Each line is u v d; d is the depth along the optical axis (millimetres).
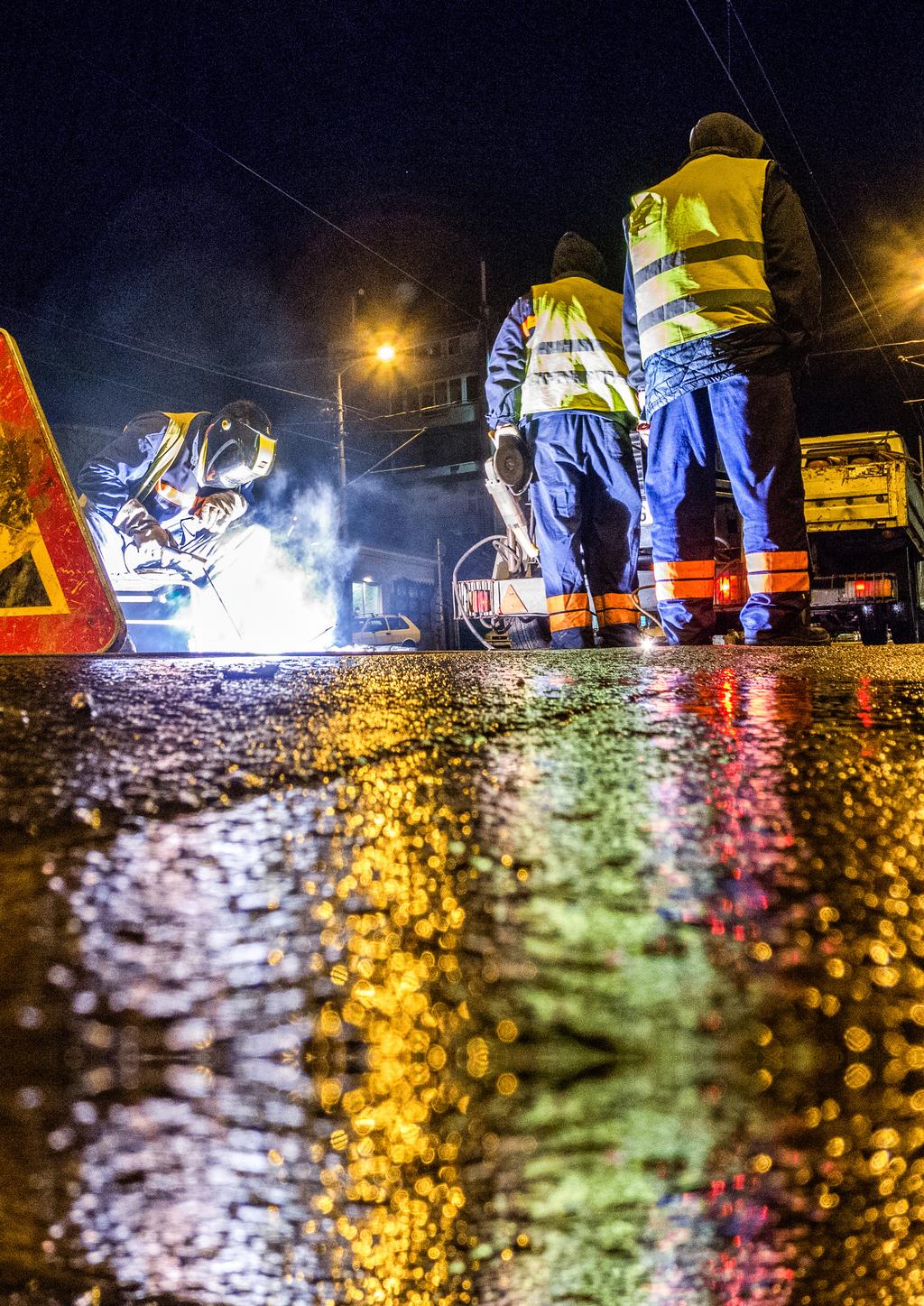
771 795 1197
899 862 1016
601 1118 741
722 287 4086
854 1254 616
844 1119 746
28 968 838
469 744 1449
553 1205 655
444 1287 583
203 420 7805
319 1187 676
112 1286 586
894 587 11562
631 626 5527
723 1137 730
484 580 8695
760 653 2906
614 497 5406
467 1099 752
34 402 3672
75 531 3645
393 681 2029
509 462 5777
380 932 874
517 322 5617
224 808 1158
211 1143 718
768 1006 806
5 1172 699
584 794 1202
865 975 837
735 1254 617
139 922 897
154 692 1783
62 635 3625
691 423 4270
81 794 1188
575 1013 800
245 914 909
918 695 1853
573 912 908
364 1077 759
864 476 11883
